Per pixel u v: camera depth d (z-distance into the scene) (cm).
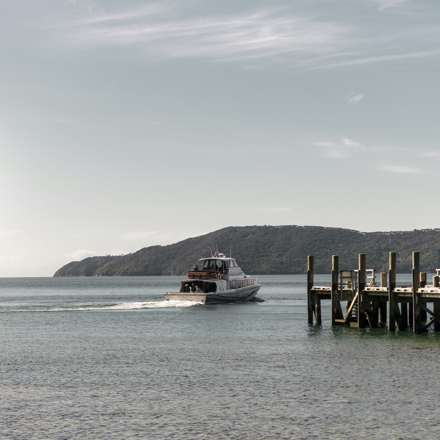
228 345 3675
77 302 9600
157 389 2433
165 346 3666
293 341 3806
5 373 2800
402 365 2916
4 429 1898
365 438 1797
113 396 2317
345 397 2269
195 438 1805
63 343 3841
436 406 2133
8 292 16238
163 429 1891
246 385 2492
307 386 2461
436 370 2784
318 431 1861
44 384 2545
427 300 3975
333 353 3300
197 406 2158
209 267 7388
